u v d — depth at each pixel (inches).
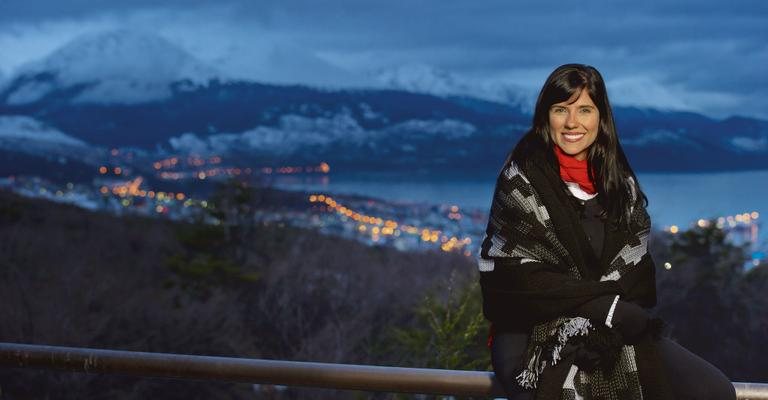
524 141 80.4
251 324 542.9
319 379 81.1
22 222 816.9
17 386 337.4
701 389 72.6
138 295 498.6
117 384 356.5
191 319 490.6
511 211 75.7
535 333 73.6
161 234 832.3
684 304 517.7
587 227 77.0
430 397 144.6
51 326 443.5
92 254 711.1
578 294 71.6
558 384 71.3
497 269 75.1
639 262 76.1
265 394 351.3
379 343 413.7
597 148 80.0
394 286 559.8
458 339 172.9
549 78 80.5
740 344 513.0
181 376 85.0
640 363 71.8
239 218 703.7
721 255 529.0
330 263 623.5
